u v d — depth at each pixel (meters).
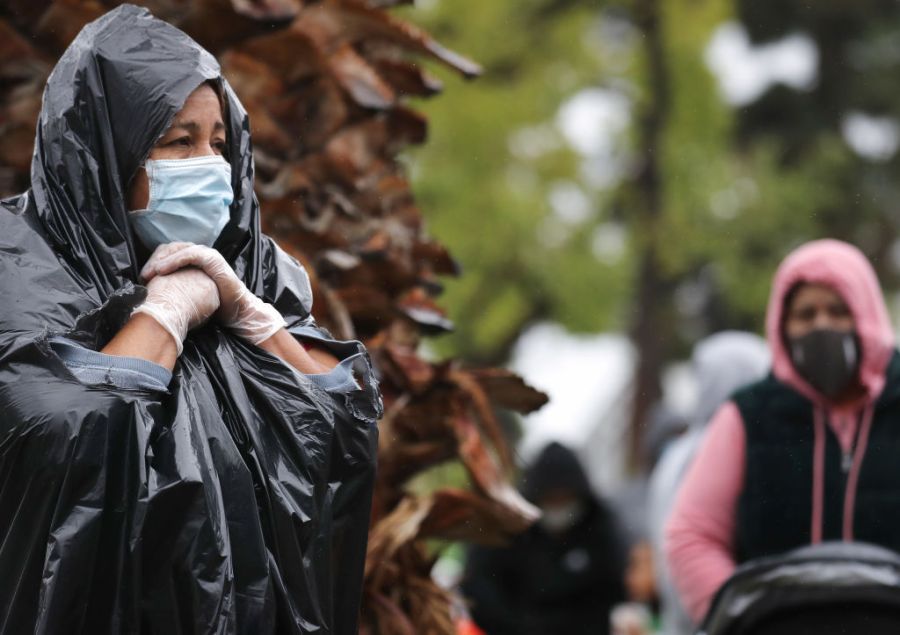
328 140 8.91
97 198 5.74
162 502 5.43
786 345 9.68
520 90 44.41
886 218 61.19
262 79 8.79
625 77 46.97
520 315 45.25
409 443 9.03
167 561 5.43
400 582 8.90
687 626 12.16
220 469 5.62
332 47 8.91
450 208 42.28
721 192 48.12
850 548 8.75
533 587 14.83
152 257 5.83
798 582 8.62
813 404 9.51
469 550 14.98
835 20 62.72
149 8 8.47
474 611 14.77
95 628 5.39
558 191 45.12
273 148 8.82
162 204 5.82
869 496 9.28
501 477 9.06
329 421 5.93
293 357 6.02
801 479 9.41
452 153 42.41
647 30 47.12
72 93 5.75
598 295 45.94
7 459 5.42
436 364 8.93
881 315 9.56
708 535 9.74
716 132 48.00
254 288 6.21
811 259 9.62
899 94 63.12
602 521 15.06
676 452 12.73
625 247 47.72
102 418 5.39
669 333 55.81
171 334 5.65
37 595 5.42
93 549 5.35
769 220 50.56
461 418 9.02
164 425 5.57
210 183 5.86
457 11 43.59
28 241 5.69
